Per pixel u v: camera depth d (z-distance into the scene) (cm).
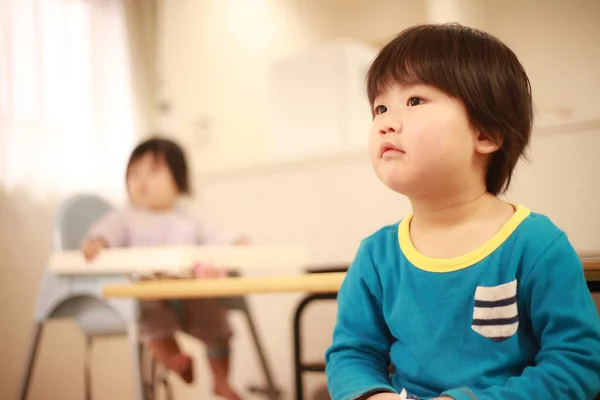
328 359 57
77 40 233
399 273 55
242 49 279
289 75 198
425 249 54
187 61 269
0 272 205
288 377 174
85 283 148
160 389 203
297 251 158
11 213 209
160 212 179
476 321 49
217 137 267
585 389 46
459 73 51
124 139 243
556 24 183
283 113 199
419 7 293
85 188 227
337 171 163
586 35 178
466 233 53
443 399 46
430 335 51
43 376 210
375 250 58
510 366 49
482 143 53
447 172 51
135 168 181
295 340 129
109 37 245
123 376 227
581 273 50
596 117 117
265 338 180
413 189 52
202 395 199
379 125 53
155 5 265
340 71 188
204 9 275
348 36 310
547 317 48
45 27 222
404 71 53
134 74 254
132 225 172
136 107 253
